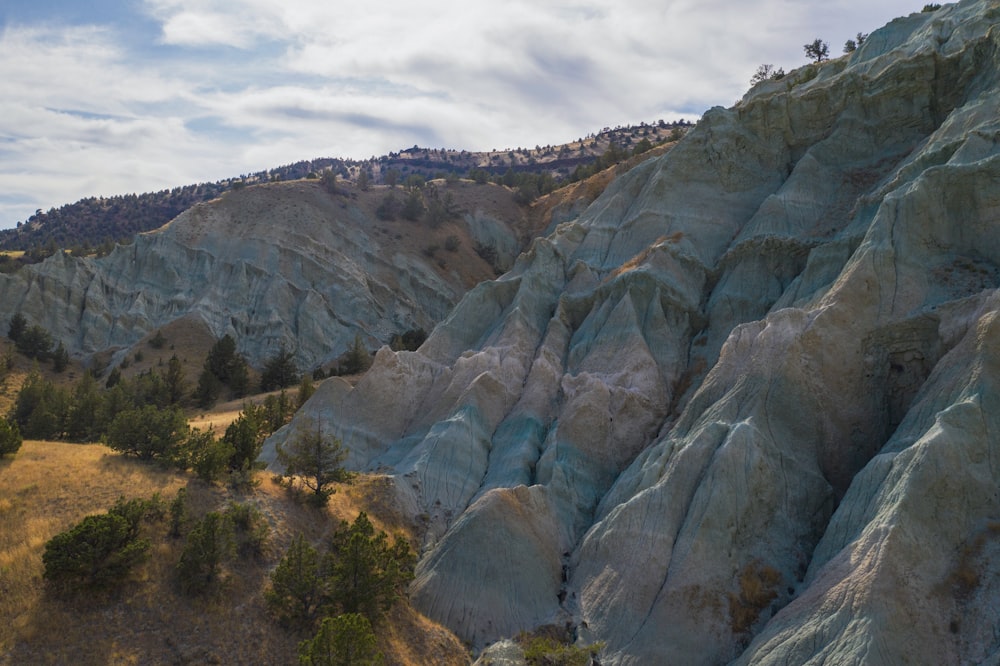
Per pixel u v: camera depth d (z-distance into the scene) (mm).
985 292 35188
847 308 39219
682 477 35906
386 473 45438
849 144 55000
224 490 35812
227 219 115875
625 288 53594
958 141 42469
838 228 49594
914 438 32312
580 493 41469
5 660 23547
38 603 25734
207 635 27312
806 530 34062
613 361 49281
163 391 72500
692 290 53406
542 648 29875
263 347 100688
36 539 28312
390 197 134375
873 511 30031
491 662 29797
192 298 105188
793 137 59312
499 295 60875
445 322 60125
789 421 37031
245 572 30953
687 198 60250
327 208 125750
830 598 27578
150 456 39188
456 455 45094
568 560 37531
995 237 38625
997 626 25688
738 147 60594
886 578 26594
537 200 145250
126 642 25781
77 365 93438
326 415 51094
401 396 53312
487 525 36594
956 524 28422
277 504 36438
